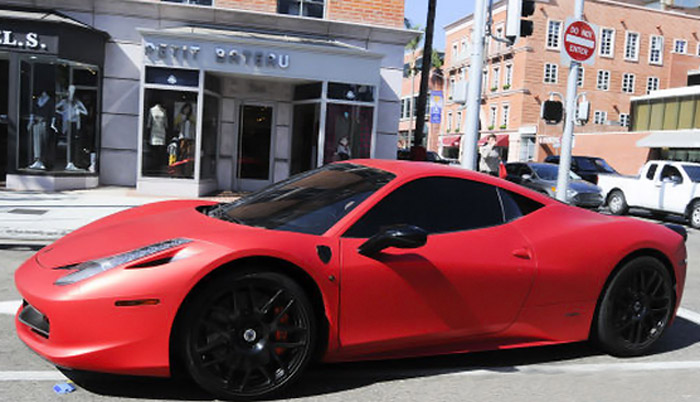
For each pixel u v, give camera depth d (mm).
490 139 16359
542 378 3523
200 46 12781
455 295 3363
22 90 12320
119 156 13867
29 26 12141
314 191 3615
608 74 45656
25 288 2912
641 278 3918
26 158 12469
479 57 9211
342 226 3229
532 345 3697
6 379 3115
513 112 44688
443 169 3689
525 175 15086
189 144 13047
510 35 8883
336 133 13633
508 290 3496
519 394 3254
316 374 3395
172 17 13695
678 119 34594
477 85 9250
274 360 2992
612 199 16750
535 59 43656
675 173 14953
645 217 16812
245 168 14805
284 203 3545
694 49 47969
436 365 3666
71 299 2734
